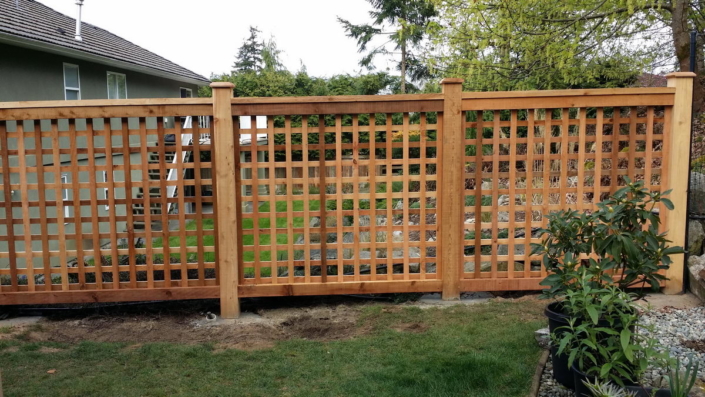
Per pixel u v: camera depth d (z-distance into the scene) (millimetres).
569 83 8234
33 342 4016
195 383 3178
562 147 4609
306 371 3312
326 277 4625
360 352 3586
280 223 10219
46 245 4535
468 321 4117
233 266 4484
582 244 3061
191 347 3777
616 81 8508
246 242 8008
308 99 4410
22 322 4543
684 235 4547
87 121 4422
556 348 2947
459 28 7461
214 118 4348
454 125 4480
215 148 4379
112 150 4445
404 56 23547
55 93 9938
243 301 4898
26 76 9016
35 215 8820
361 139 14961
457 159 4531
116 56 12195
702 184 5094
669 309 4152
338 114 4484
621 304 2734
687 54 6961
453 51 7613
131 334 4176
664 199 2953
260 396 2984
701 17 7461
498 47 7531
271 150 4523
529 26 7176
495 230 4637
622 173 4598
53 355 3684
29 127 8500
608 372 2555
